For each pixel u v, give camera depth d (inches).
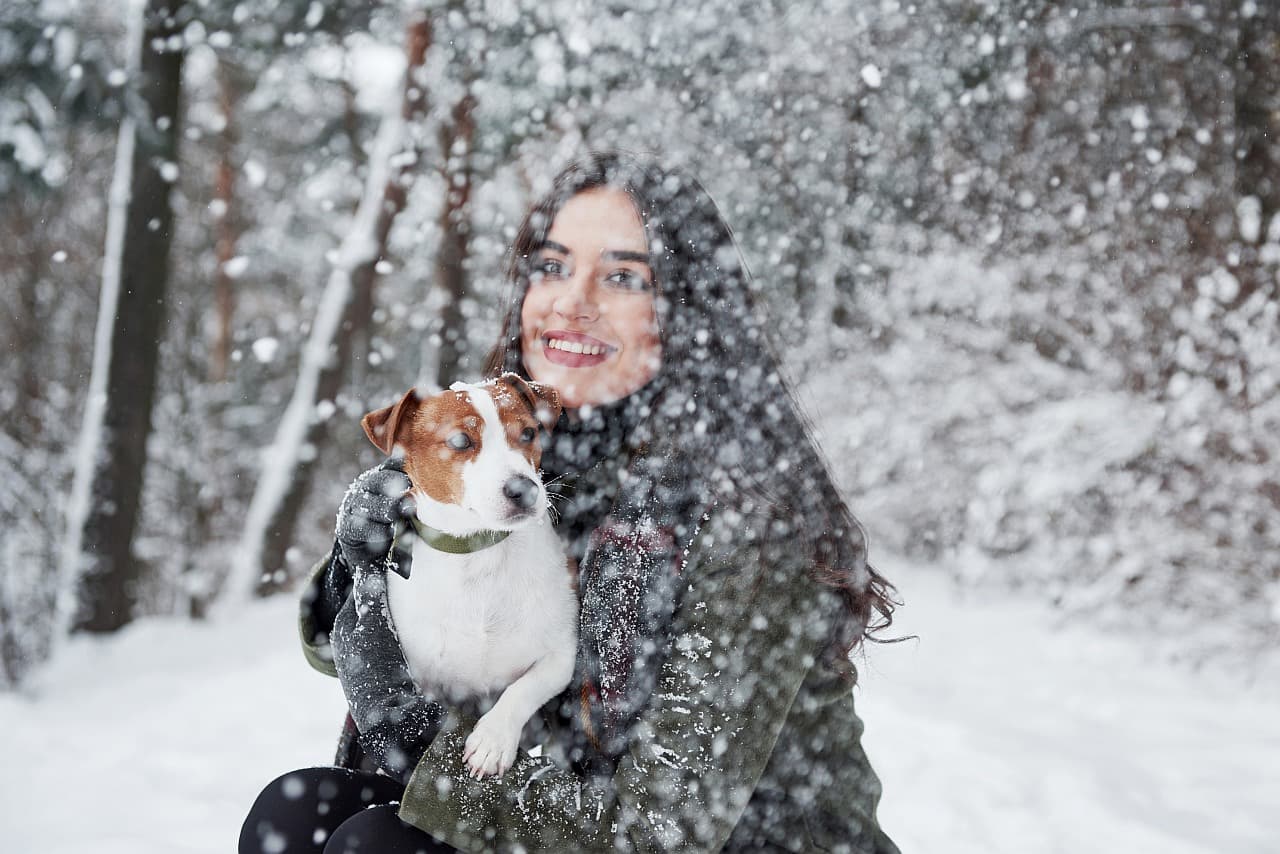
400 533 92.5
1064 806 168.2
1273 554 274.2
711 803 69.7
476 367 446.6
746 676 71.7
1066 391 341.7
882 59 379.9
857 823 81.1
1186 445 292.4
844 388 375.2
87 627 350.0
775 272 383.2
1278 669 255.6
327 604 94.2
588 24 364.2
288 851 80.3
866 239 406.6
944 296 367.9
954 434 352.8
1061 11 397.4
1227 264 324.8
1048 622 304.2
